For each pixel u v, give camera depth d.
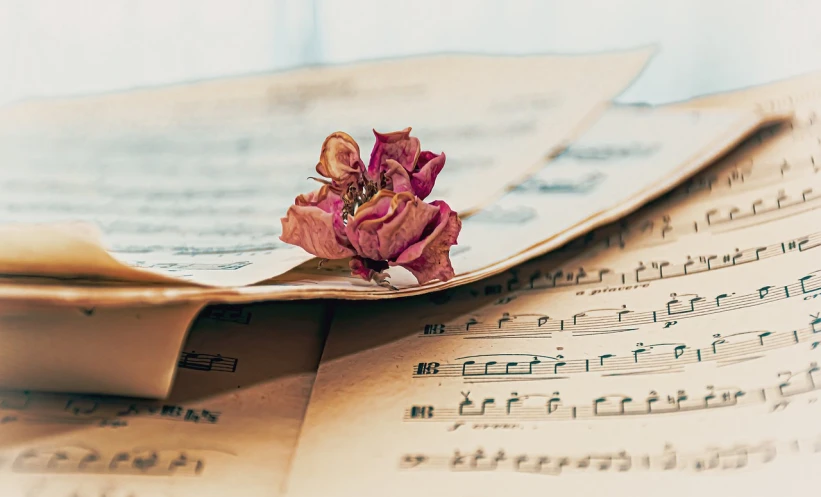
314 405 0.39
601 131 0.51
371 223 0.40
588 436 0.37
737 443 0.36
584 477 0.36
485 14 0.69
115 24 0.70
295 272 0.41
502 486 0.36
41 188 0.53
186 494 0.36
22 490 0.36
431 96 0.57
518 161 0.50
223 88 0.62
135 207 0.50
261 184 0.51
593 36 0.67
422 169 0.41
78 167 0.55
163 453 0.37
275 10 0.70
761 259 0.41
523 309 0.41
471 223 0.45
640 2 0.65
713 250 0.42
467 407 0.38
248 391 0.39
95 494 0.36
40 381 0.39
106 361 0.38
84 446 0.38
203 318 0.42
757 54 0.60
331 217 0.40
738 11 0.61
